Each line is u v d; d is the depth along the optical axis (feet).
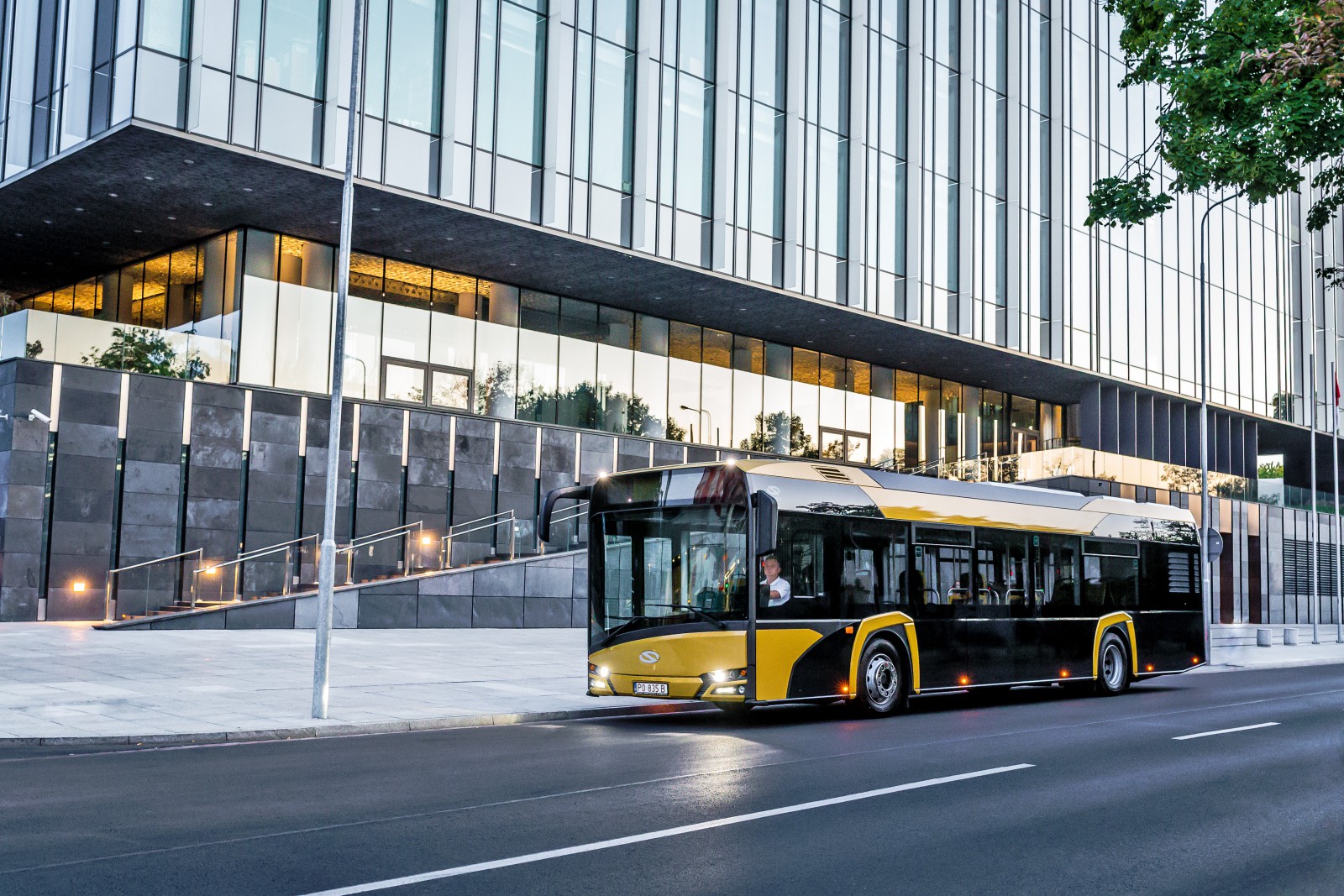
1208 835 26.53
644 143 111.55
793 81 123.54
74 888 20.51
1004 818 28.04
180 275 109.19
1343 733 46.29
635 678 48.32
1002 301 144.36
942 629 55.77
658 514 49.42
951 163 139.54
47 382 90.02
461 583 102.01
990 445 168.25
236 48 88.79
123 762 36.01
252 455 99.50
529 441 116.98
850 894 20.90
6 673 57.00
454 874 21.76
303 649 75.36
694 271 114.93
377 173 95.50
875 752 39.58
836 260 126.93
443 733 45.03
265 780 32.60
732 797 30.25
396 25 97.60
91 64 88.43
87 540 90.94
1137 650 67.72
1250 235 192.34
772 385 143.33
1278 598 189.57
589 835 25.39
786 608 48.83
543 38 106.93
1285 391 196.44
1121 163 163.73
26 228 105.09
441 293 116.57
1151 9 46.85
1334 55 27.78
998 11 147.54
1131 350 164.45
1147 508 71.51
